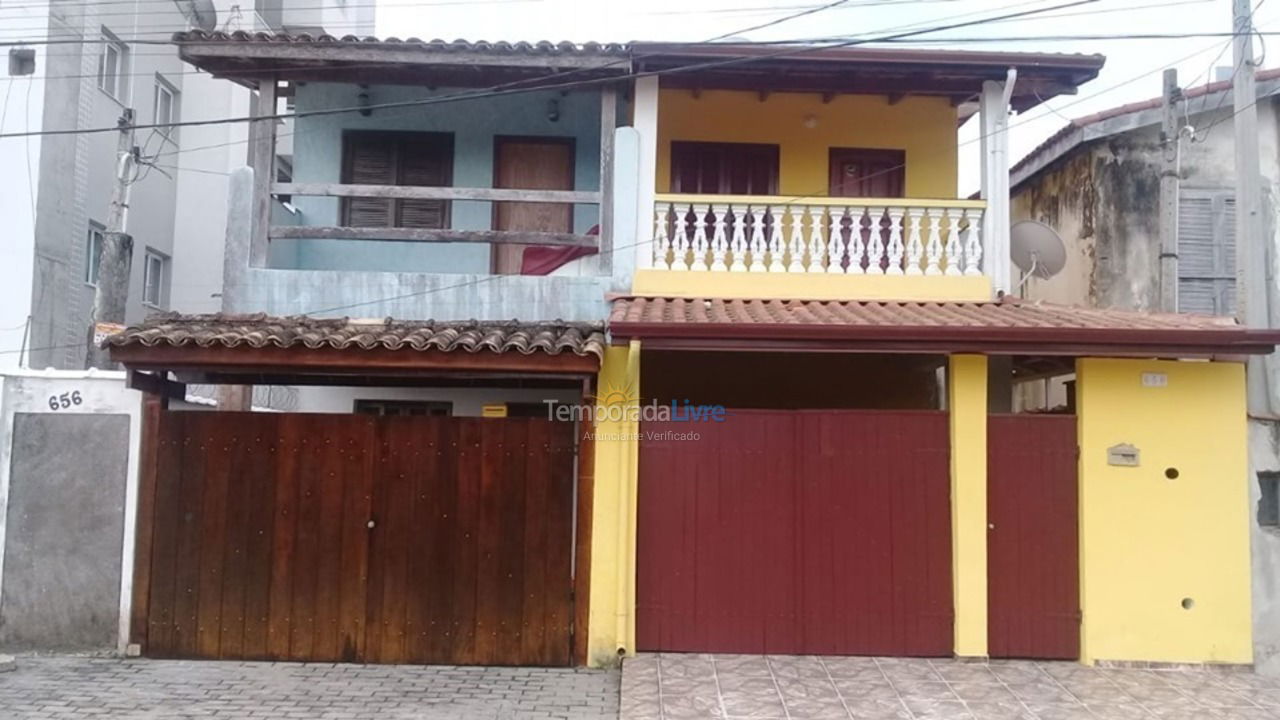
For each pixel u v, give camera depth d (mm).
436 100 7539
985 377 6559
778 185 9086
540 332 6605
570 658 6500
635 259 7652
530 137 8812
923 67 7773
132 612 6496
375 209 8797
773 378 8492
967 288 7688
